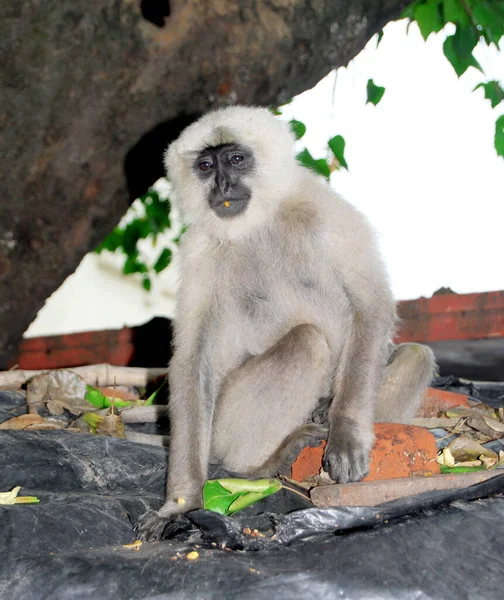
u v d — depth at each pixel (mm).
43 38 2930
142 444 2695
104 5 2951
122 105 3029
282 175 2721
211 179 2725
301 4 3111
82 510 2428
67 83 2971
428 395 3027
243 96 3148
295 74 3182
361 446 2596
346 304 2738
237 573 2260
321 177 2771
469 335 3748
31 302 3156
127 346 3697
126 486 2611
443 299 3750
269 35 3098
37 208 3061
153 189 4488
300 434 2676
